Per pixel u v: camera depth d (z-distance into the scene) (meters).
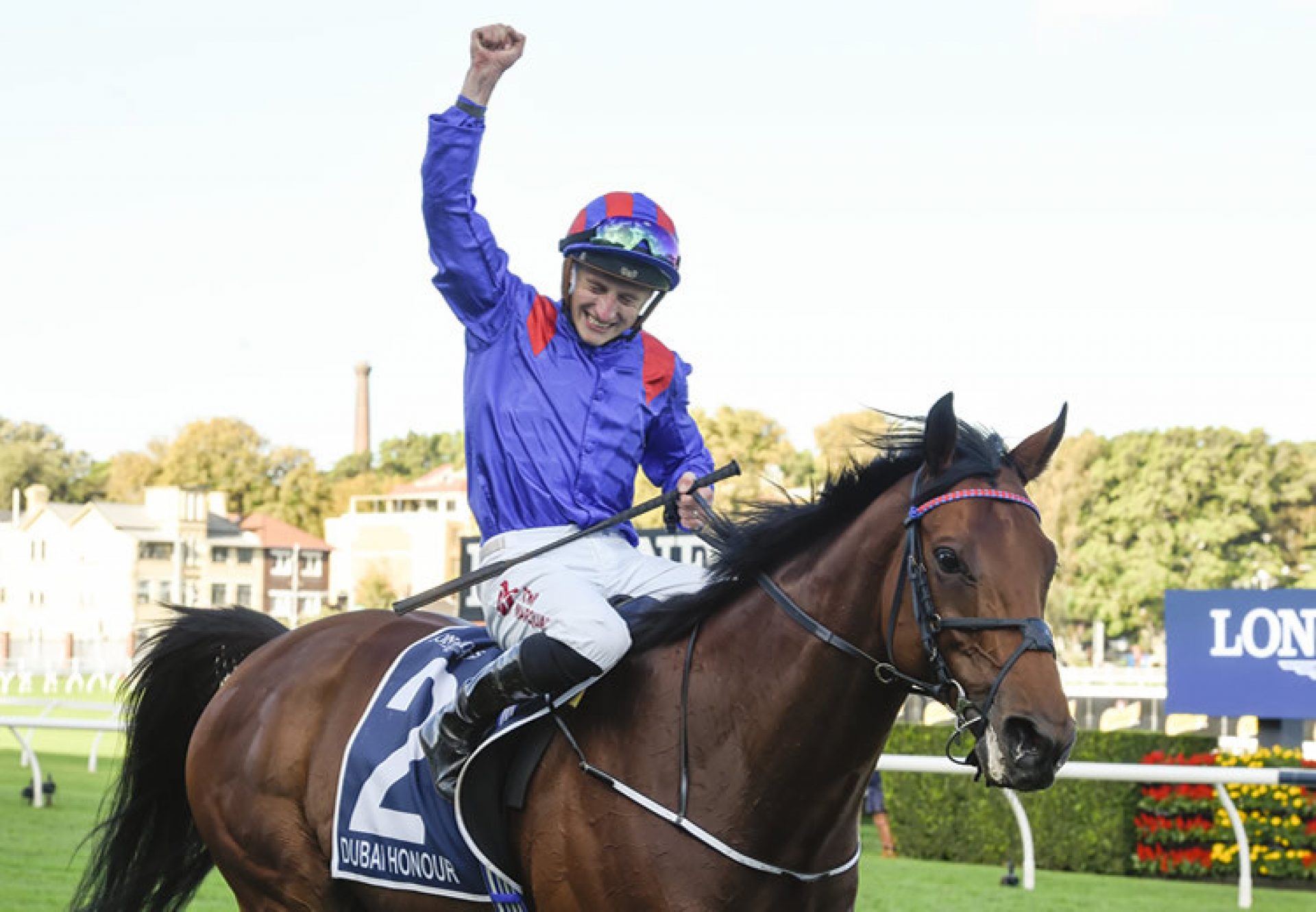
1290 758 8.45
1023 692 2.49
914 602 2.68
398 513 68.38
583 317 3.21
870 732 2.86
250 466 79.88
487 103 3.08
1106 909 7.04
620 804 2.88
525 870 3.03
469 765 3.01
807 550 2.93
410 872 3.21
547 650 2.91
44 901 6.43
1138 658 38.41
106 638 58.06
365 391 96.44
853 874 3.00
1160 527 48.28
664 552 8.81
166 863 4.04
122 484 81.38
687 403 3.42
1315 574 48.00
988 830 9.04
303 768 3.50
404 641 3.60
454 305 3.20
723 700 2.89
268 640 4.11
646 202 3.21
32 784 10.31
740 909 2.82
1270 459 49.03
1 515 74.06
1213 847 8.41
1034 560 2.60
